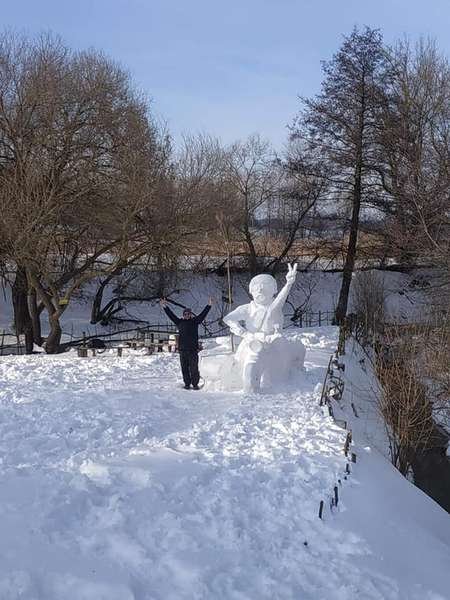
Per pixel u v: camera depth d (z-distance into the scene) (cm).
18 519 680
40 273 2792
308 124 3700
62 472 828
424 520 982
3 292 3672
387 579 662
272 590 600
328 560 674
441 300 2627
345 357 2064
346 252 4006
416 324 2070
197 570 614
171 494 775
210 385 1479
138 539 668
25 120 2603
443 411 1769
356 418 1492
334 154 3634
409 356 1786
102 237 2856
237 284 4044
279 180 4081
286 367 1523
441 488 1468
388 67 3519
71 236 2789
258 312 1498
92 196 2725
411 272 3716
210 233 3234
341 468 931
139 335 3203
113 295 3831
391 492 996
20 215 2469
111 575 593
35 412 1192
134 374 1719
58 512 701
